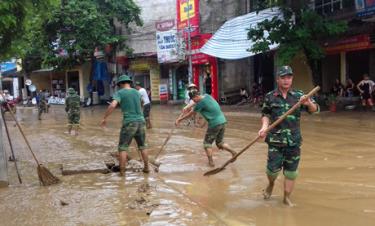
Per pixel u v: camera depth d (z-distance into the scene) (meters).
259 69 26.28
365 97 18.16
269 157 6.06
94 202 6.42
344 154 9.62
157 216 5.66
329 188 6.84
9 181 8.14
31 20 10.41
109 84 36.34
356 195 6.43
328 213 5.66
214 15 28.09
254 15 23.62
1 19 8.81
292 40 18.30
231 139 12.64
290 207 5.94
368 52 19.97
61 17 30.78
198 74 29.06
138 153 10.85
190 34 27.36
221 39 24.52
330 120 15.66
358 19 18.45
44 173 7.69
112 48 33.44
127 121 8.34
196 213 5.75
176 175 8.16
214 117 8.96
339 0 19.47
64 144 13.10
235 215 5.66
